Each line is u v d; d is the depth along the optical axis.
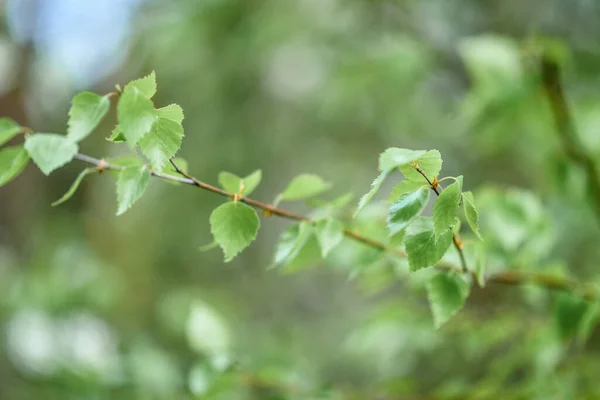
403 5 2.00
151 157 0.82
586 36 1.87
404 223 0.82
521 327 1.11
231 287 2.90
